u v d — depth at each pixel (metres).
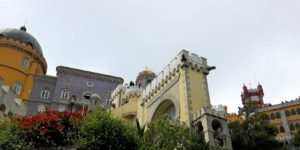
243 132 33.62
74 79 58.44
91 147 16.14
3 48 55.41
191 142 19.22
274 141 33.03
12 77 53.47
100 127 16.94
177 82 31.88
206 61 34.41
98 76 60.94
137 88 45.19
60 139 16.55
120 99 50.16
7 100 34.00
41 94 54.75
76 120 17.91
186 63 31.75
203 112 26.11
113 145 16.64
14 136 15.85
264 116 36.91
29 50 58.34
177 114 29.67
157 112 34.75
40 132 16.14
